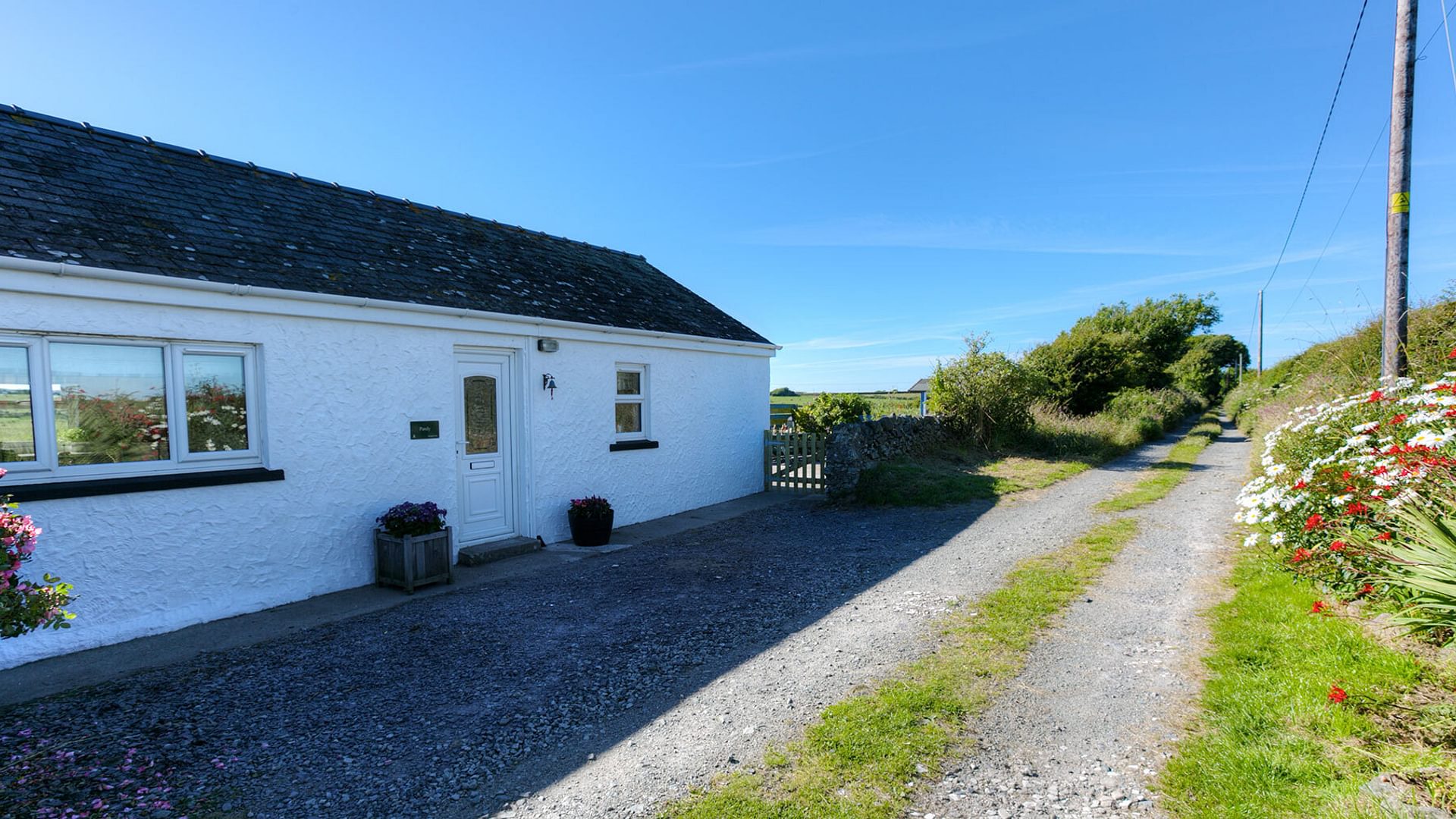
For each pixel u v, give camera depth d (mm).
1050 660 4484
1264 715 3438
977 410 16703
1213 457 17078
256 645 5195
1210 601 5504
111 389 5363
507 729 3850
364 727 3889
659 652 4949
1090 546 7641
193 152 7598
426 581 6719
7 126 6195
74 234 5316
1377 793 2697
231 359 6027
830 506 11297
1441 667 3604
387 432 7023
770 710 3934
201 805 3139
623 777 3289
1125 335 34219
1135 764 3219
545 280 9734
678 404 11031
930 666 4453
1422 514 3838
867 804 2980
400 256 8016
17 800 3146
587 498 8797
